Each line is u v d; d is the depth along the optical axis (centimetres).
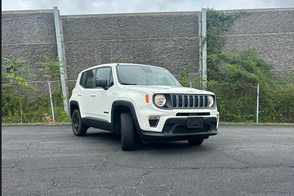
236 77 1442
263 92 1190
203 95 531
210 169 409
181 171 398
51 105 1159
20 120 1149
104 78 630
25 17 1587
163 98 489
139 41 1608
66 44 1595
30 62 1585
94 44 1602
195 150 545
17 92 1184
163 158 474
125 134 517
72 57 1599
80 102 717
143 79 604
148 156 489
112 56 1608
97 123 626
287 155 506
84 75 742
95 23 1602
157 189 327
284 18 1656
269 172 396
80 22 1599
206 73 1609
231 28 1653
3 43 1574
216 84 1188
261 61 1556
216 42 1642
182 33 1620
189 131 508
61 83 1256
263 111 1191
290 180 362
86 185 340
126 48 1609
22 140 677
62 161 457
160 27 1614
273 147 587
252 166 427
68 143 629
